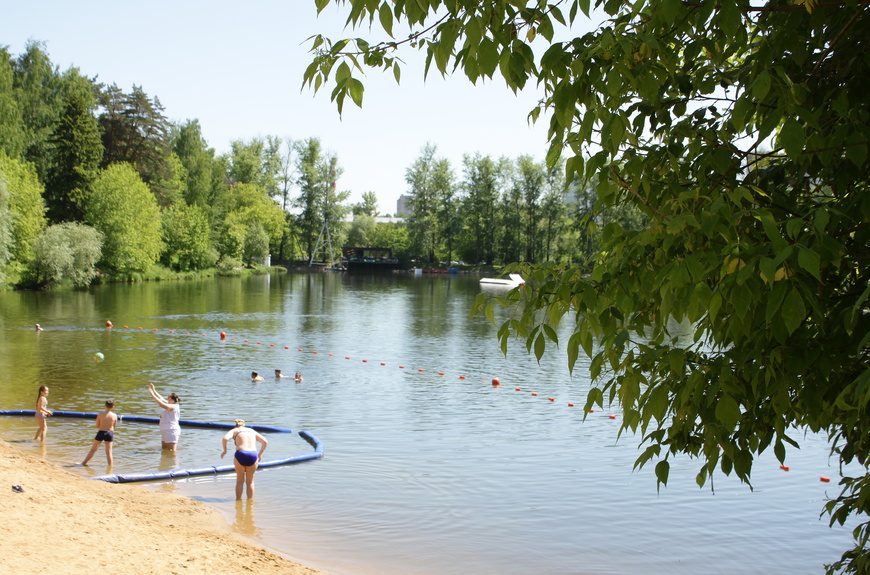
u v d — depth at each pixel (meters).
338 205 120.44
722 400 3.07
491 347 30.23
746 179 3.68
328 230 119.38
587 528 10.62
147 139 80.38
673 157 3.39
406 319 41.50
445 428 16.58
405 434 15.96
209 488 11.94
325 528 10.24
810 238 2.97
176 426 14.23
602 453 14.67
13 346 26.80
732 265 2.64
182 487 11.95
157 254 73.00
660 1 2.82
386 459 13.96
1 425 15.66
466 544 9.86
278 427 16.25
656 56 3.12
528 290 3.45
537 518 10.97
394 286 75.62
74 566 7.03
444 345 30.77
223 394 19.77
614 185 3.42
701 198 3.16
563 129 3.12
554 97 3.04
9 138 59.19
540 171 100.88
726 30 2.73
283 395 19.91
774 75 3.00
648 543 10.10
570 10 2.99
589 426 17.02
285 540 9.66
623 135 2.95
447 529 10.41
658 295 3.23
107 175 65.38
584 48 3.12
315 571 8.24
